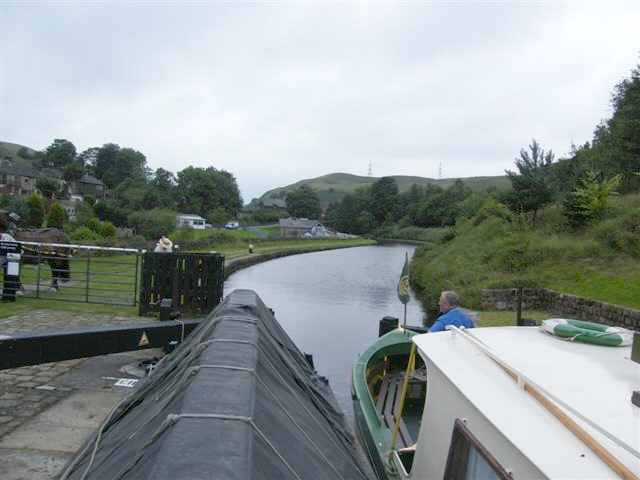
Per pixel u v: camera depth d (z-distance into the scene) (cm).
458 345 384
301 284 2588
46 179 7588
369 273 3334
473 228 3073
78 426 520
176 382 324
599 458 229
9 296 1112
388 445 474
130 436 279
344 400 830
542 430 254
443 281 1997
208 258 1028
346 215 11300
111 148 12012
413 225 9506
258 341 383
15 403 573
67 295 1230
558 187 2370
